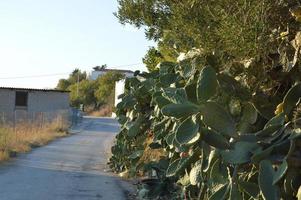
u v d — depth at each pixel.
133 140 11.12
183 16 5.17
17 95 40.72
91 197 9.53
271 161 3.37
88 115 72.25
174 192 7.83
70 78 107.19
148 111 9.73
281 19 4.21
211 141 3.67
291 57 4.18
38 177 11.98
